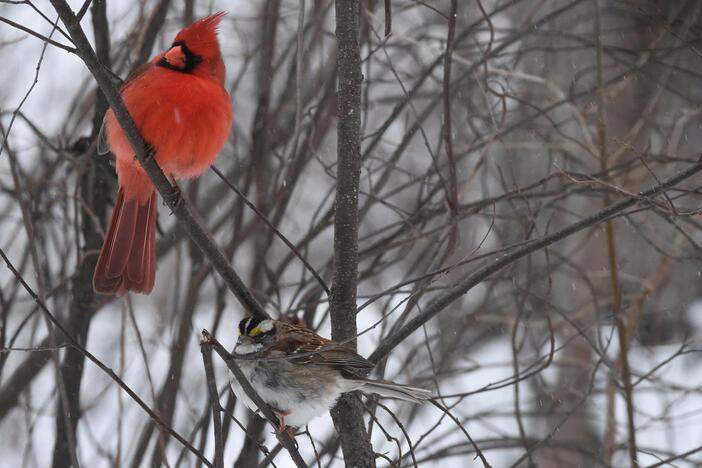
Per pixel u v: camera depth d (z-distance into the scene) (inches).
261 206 431.8
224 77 345.4
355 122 310.0
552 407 460.8
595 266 611.8
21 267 409.1
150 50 421.1
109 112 331.6
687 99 464.1
